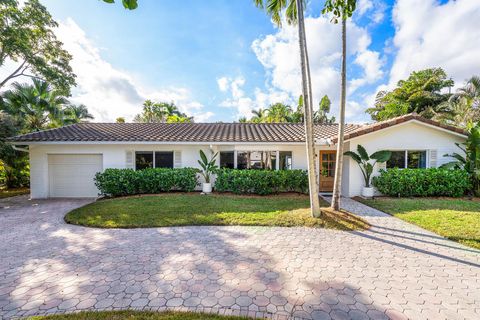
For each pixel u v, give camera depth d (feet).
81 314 9.12
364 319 8.95
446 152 33.94
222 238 17.54
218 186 35.40
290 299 10.17
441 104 74.13
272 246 16.02
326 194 36.42
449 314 9.21
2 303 10.01
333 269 12.82
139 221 21.52
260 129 45.09
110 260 13.99
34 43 48.29
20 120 44.91
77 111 79.36
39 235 18.53
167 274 12.32
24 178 48.52
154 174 34.78
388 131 33.40
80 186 36.83
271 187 34.55
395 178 31.35
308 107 21.21
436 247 15.74
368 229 19.38
